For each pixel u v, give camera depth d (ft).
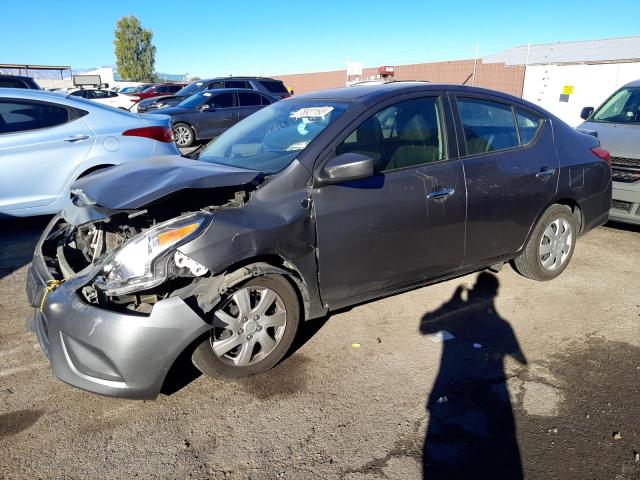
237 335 9.36
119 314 8.17
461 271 12.55
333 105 11.41
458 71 81.97
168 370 8.39
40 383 9.91
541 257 14.14
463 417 8.83
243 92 46.01
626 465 7.73
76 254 10.76
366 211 10.44
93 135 18.79
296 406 9.16
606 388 9.61
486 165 12.30
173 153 20.63
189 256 8.46
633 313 12.67
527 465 7.75
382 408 9.09
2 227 20.24
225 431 8.54
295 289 10.03
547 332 11.75
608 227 20.38
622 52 71.61
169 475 7.62
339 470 7.68
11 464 7.84
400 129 11.32
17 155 17.63
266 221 9.31
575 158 14.20
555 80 66.03
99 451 8.11
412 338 11.48
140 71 192.03
